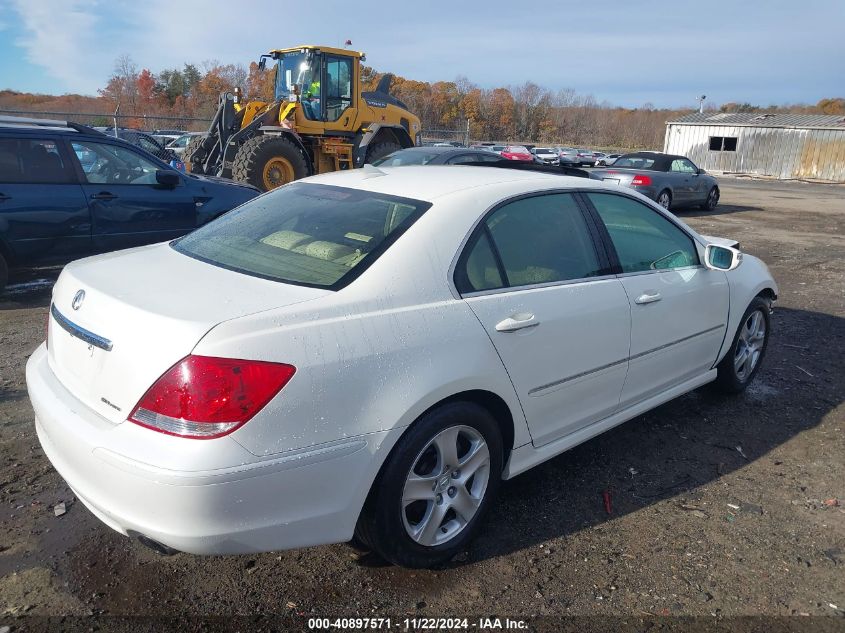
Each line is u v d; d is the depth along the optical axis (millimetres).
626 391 3656
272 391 2242
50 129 6738
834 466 3855
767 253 10891
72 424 2404
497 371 2852
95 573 2729
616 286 3469
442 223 2889
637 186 14867
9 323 5895
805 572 2895
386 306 2594
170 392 2186
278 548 2350
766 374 5273
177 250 3211
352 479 2441
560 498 3420
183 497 2154
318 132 13820
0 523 3023
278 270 2768
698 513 3318
